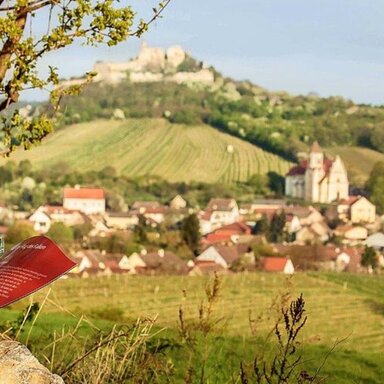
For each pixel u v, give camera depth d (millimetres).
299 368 10484
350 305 78625
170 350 11047
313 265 119375
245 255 117375
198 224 133625
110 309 30828
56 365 7926
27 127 7402
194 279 83812
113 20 7277
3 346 5289
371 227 188500
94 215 186625
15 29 6961
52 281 5242
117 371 7781
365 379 17453
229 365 11750
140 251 119062
